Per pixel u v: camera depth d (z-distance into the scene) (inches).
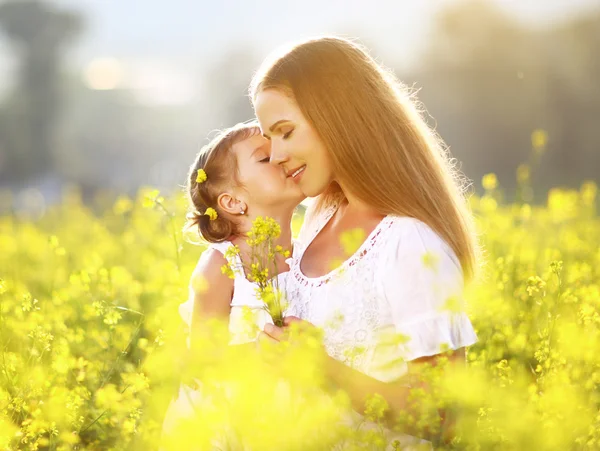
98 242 280.1
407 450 111.3
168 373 103.0
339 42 120.8
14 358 130.9
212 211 127.7
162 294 180.4
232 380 100.7
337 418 98.7
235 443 107.0
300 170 121.5
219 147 133.0
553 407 104.4
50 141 2893.7
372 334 114.6
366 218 122.2
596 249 191.6
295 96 117.5
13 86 2918.3
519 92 1648.6
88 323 165.8
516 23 1669.5
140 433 114.6
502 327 139.6
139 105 3191.4
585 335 120.5
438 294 111.6
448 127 1717.5
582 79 1606.8
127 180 2938.0
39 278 215.2
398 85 129.0
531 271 162.4
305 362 97.4
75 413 119.1
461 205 123.9
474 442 102.1
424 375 103.2
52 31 2893.7
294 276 123.8
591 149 1581.0
